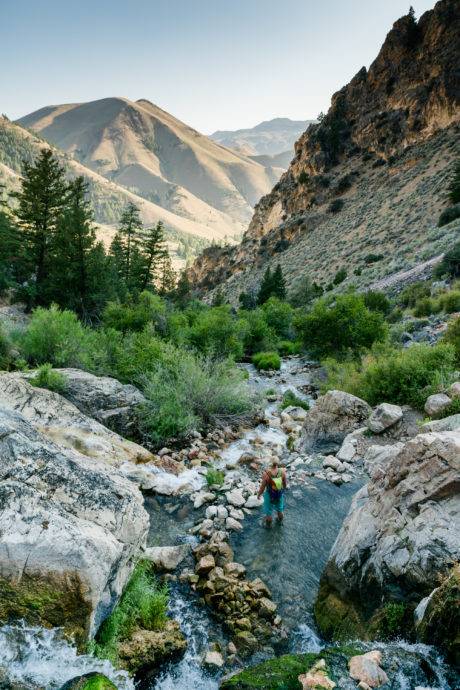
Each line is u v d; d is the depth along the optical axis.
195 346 20.89
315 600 5.42
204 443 11.00
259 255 94.56
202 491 8.34
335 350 20.22
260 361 22.19
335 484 8.69
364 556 5.02
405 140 85.38
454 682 3.37
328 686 3.37
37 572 3.63
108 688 3.26
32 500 4.07
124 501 4.76
